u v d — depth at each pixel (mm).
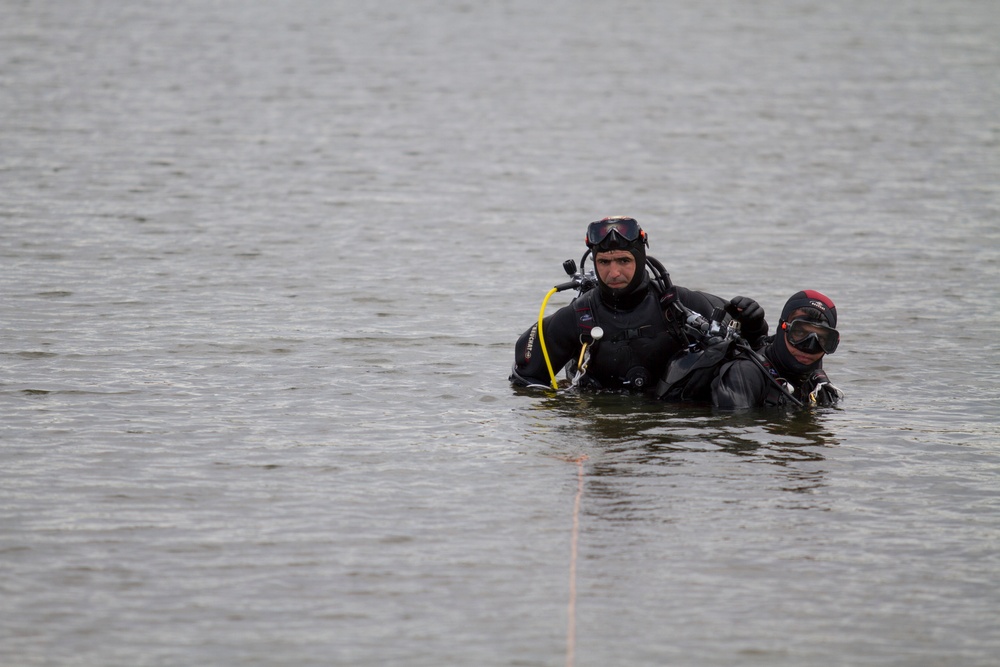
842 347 33219
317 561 19047
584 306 29234
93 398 27516
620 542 19953
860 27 132000
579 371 29016
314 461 23656
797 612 17547
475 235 49406
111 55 103500
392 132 75188
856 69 103562
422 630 16922
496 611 17500
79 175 59531
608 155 69000
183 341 32875
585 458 24094
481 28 129625
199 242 46656
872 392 29094
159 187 57469
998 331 34906
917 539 20109
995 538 20141
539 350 29609
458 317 36469
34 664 15938
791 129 77438
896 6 151250
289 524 20500
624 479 22922
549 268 43750
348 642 16578
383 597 17891
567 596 17984
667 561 19219
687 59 110000
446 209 54562
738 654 16375
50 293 38000
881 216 53125
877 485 22625
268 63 102500
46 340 32531
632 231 28312
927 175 62625
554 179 62219
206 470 23031
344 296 38812
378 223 51219
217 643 16516
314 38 118812
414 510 21219
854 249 46750
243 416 26516
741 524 20719
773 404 27922
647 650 16453
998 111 83188
